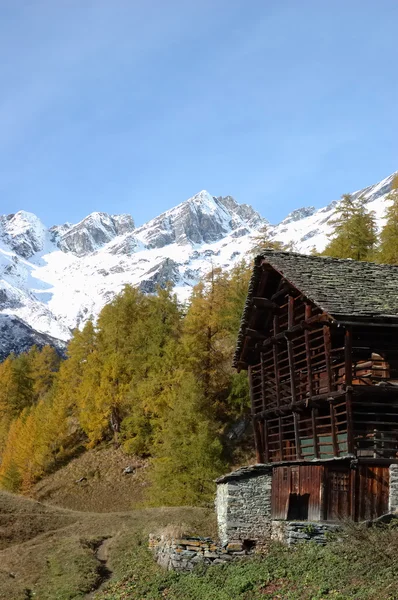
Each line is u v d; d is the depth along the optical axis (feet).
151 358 214.69
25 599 93.40
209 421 173.37
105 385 225.97
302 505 92.99
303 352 99.60
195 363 202.39
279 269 99.40
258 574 75.82
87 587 94.58
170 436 167.53
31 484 226.17
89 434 228.02
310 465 91.66
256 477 99.09
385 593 58.13
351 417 88.43
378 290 95.71
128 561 103.04
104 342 253.03
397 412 94.02
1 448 288.92
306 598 64.28
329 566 70.13
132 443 211.82
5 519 139.95
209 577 82.23
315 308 95.30
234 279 212.64
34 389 343.67
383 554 65.41
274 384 112.06
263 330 113.09
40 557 113.19
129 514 139.54
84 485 210.38
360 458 87.20
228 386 203.62
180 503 155.63
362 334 93.86
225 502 98.43
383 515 80.12
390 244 198.80
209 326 203.00
